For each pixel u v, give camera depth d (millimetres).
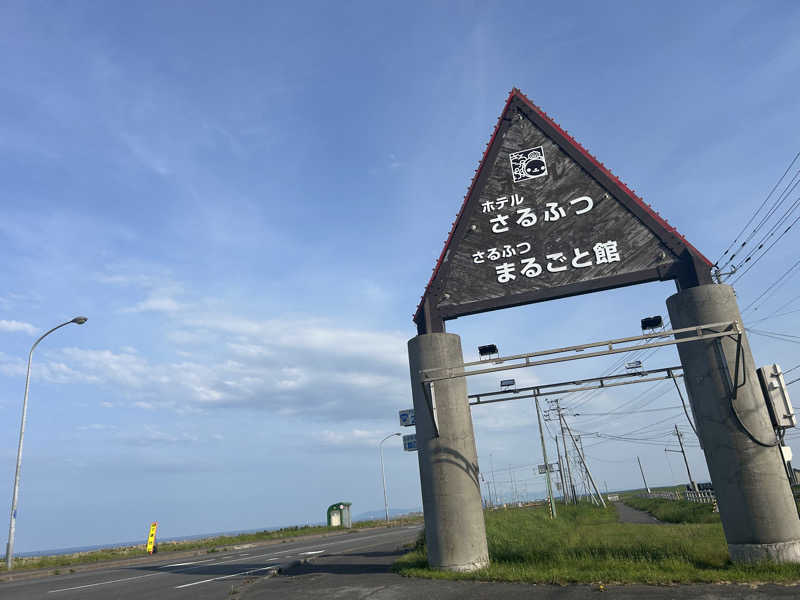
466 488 12859
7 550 24812
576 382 14617
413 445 17656
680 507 40438
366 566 15438
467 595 9531
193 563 22438
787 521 10578
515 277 13922
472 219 14680
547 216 14102
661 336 11695
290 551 26234
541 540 18453
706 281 12461
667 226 13141
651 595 8578
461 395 13586
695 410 11938
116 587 14914
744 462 11008
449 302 14273
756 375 11523
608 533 21906
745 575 9586
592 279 13312
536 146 14688
